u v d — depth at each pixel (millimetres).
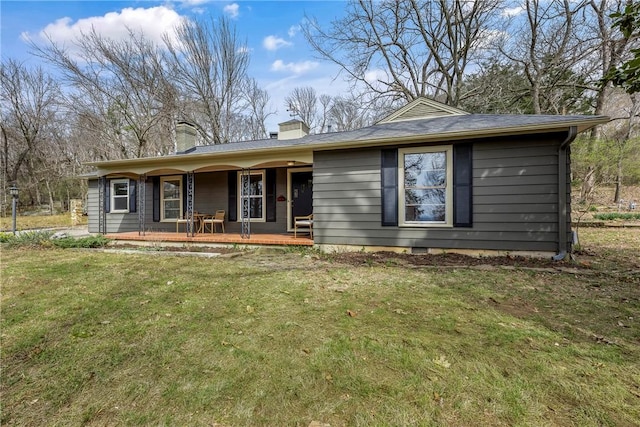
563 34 13586
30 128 23953
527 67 14242
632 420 1594
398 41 16328
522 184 5562
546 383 1896
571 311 3051
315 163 6973
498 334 2557
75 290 3980
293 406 1737
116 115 18000
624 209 15531
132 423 1629
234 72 20609
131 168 8883
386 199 6441
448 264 5281
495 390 1836
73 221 17031
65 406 1769
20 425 1625
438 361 2158
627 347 2320
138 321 2957
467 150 5875
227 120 20969
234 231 9586
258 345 2447
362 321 2885
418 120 7758
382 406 1720
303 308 3250
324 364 2154
